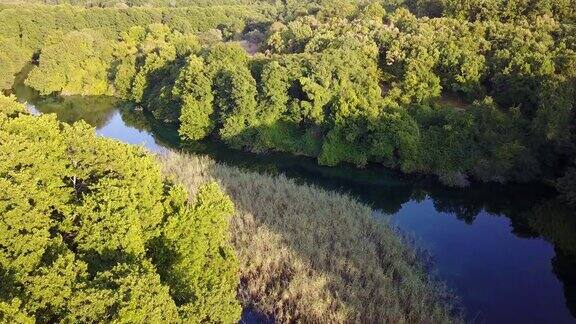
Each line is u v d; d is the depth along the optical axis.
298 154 76.19
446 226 56.22
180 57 98.75
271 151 77.62
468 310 41.22
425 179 68.12
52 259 30.92
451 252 50.12
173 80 91.56
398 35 80.88
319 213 51.78
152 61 98.69
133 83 100.50
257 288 41.97
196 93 81.00
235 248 46.34
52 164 37.97
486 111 65.88
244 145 78.50
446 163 67.00
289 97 77.44
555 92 61.34
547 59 65.25
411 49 76.75
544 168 64.44
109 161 39.19
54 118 46.12
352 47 78.88
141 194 36.66
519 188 64.06
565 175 59.12
